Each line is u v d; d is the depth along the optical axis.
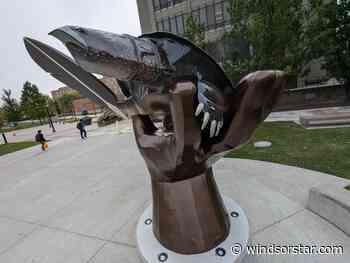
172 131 2.02
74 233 3.12
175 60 1.60
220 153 2.02
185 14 18.05
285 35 7.96
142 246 2.36
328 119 7.60
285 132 7.43
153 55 1.47
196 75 1.71
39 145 12.09
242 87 1.66
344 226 2.47
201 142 1.90
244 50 13.91
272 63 8.27
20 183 5.61
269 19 7.99
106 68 1.24
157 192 2.26
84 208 3.79
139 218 3.06
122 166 5.83
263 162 4.78
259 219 2.86
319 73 15.56
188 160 1.87
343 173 3.91
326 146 5.43
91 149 8.68
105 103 2.27
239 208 2.82
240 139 1.85
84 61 1.13
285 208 3.03
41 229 3.33
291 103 14.45
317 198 2.80
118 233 2.98
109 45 1.19
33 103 34.56
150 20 20.30
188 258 2.13
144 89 1.74
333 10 11.14
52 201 4.25
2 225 3.59
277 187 3.63
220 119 1.79
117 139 10.20
